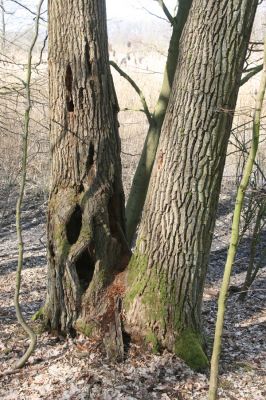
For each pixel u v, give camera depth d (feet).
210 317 19.15
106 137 15.05
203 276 14.28
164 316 14.19
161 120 17.90
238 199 9.38
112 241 15.26
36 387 13.60
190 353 14.16
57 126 14.96
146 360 14.15
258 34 19.10
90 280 15.55
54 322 15.80
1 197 38.68
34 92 29.55
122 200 15.84
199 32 12.55
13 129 34.83
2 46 26.76
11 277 24.88
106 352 14.55
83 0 14.33
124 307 14.79
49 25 14.70
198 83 12.68
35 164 37.01
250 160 9.20
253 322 18.57
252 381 13.98
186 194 13.32
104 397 12.91
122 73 18.56
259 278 24.18
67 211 14.97
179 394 13.04
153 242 14.06
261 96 9.00
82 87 14.56
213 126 12.87
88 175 15.01
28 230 34.40
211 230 13.88
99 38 14.67
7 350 15.43
